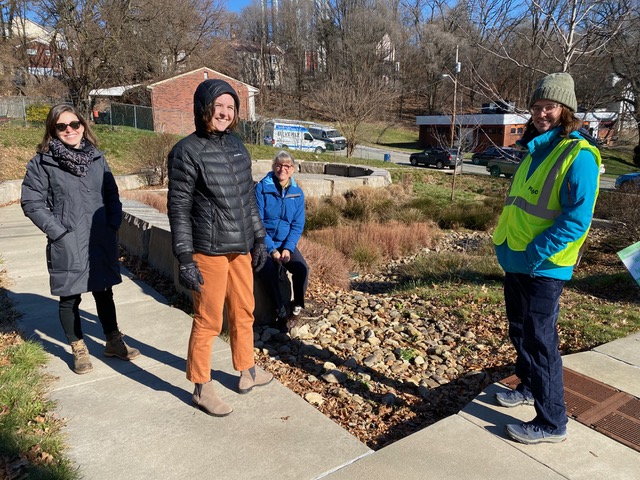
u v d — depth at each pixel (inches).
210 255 115.3
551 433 110.1
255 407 127.5
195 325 121.2
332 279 261.7
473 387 145.9
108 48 979.9
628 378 141.2
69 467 103.5
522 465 104.0
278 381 142.0
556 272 103.5
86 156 137.7
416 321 198.8
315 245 289.9
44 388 135.8
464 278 269.7
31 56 1283.2
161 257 241.8
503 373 153.6
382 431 123.6
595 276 271.3
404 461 105.5
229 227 114.7
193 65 1802.4
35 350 153.9
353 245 355.9
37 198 135.1
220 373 144.6
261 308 184.2
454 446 110.1
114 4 985.5
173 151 112.7
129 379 142.1
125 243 295.3
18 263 262.8
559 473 101.7
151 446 111.7
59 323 183.9
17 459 104.7
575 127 103.6
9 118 914.7
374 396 139.6
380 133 1982.0
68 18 938.1
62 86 1155.9
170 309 197.5
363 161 1071.6
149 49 1567.4
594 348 162.2
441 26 2100.1
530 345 108.2
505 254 112.1
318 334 179.9
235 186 115.1
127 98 1562.5
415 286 261.0
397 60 2351.1
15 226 363.9
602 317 197.3
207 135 113.8
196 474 102.6
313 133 1365.7
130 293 216.4
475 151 1408.7
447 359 163.8
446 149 1208.8
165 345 164.7
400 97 2354.8
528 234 105.7
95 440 113.6
